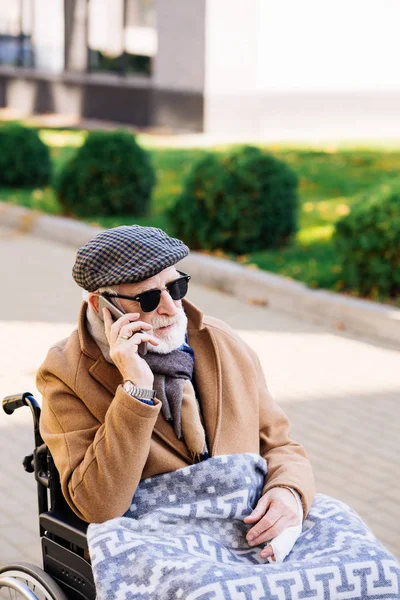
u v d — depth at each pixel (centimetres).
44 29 2519
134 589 262
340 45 2042
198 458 298
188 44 2022
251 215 1015
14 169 1497
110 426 278
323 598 260
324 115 2064
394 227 818
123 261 284
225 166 1026
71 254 1130
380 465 538
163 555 267
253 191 1016
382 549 279
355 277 844
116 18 2248
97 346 298
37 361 715
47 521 298
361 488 507
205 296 925
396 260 821
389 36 2067
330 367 712
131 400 274
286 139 2036
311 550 286
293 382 678
